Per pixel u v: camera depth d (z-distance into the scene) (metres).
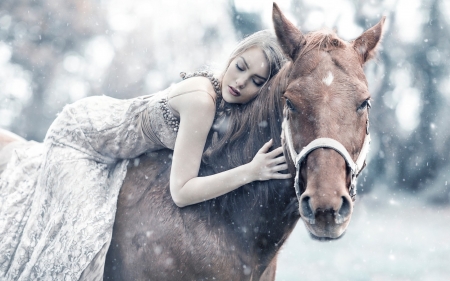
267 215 3.06
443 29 20.98
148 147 3.24
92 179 3.13
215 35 22.02
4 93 22.11
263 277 3.20
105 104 3.40
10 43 22.28
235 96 3.13
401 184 19.91
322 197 2.58
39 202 3.16
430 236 12.38
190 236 2.95
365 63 3.03
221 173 2.98
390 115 19.81
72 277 2.88
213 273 2.91
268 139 3.10
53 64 22.22
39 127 22.03
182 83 3.14
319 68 2.79
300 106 2.75
